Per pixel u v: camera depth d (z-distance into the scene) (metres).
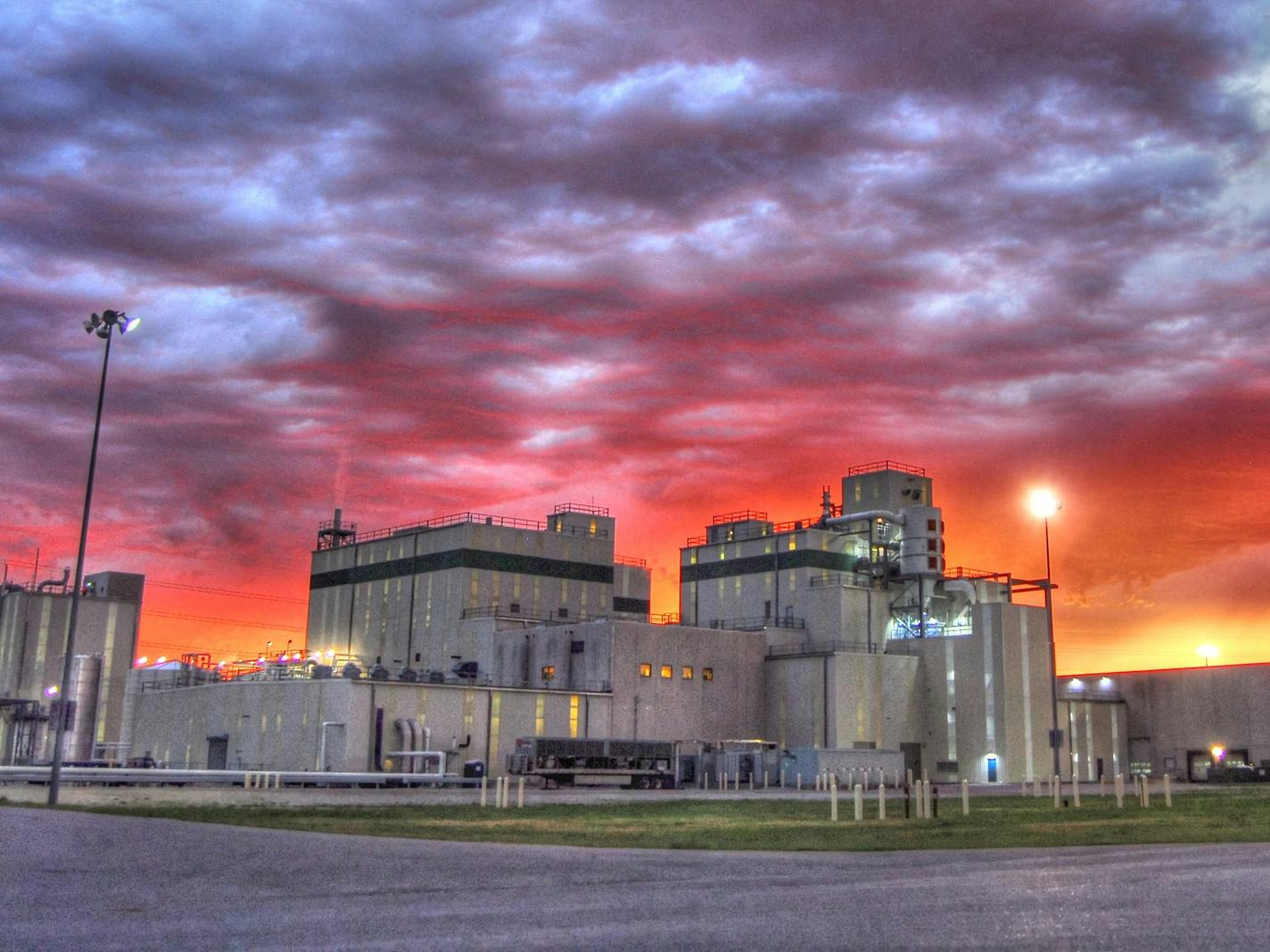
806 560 121.38
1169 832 35.94
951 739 111.81
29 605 142.12
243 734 99.81
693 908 17.62
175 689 113.56
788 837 33.31
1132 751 124.31
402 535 134.38
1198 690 120.69
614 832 35.12
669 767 93.19
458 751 94.00
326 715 91.50
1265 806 56.06
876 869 23.86
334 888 19.97
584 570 134.00
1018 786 98.31
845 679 109.06
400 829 35.31
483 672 117.44
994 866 24.72
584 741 89.88
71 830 32.69
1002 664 110.06
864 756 95.44
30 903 17.62
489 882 20.97
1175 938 14.90
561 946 14.23
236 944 14.20
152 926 15.53
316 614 143.75
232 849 27.08
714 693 110.12
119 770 72.19
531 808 52.50
